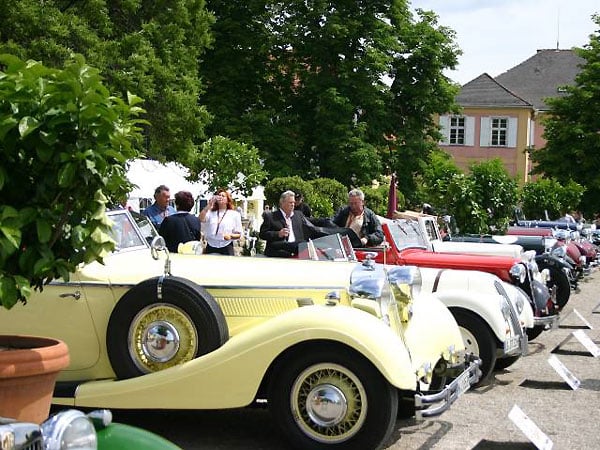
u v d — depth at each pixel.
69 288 5.95
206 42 22.67
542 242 14.55
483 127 53.12
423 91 32.38
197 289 5.70
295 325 5.31
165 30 20.59
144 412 6.69
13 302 3.55
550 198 29.19
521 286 9.97
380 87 31.84
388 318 5.74
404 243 10.27
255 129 30.48
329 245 7.52
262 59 32.28
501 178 18.25
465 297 7.86
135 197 18.12
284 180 21.30
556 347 10.36
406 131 32.72
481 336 7.79
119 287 5.96
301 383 5.38
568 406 7.28
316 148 31.88
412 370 5.29
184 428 6.22
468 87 54.19
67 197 3.74
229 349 5.40
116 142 3.76
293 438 5.38
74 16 17.83
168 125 20.12
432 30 32.69
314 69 32.00
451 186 18.19
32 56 17.05
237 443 5.83
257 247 17.11
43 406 3.75
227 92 31.39
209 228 10.75
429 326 6.27
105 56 18.20
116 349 5.70
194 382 5.43
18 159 3.67
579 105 40.12
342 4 31.64
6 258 3.56
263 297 6.12
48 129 3.57
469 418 6.77
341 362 5.28
